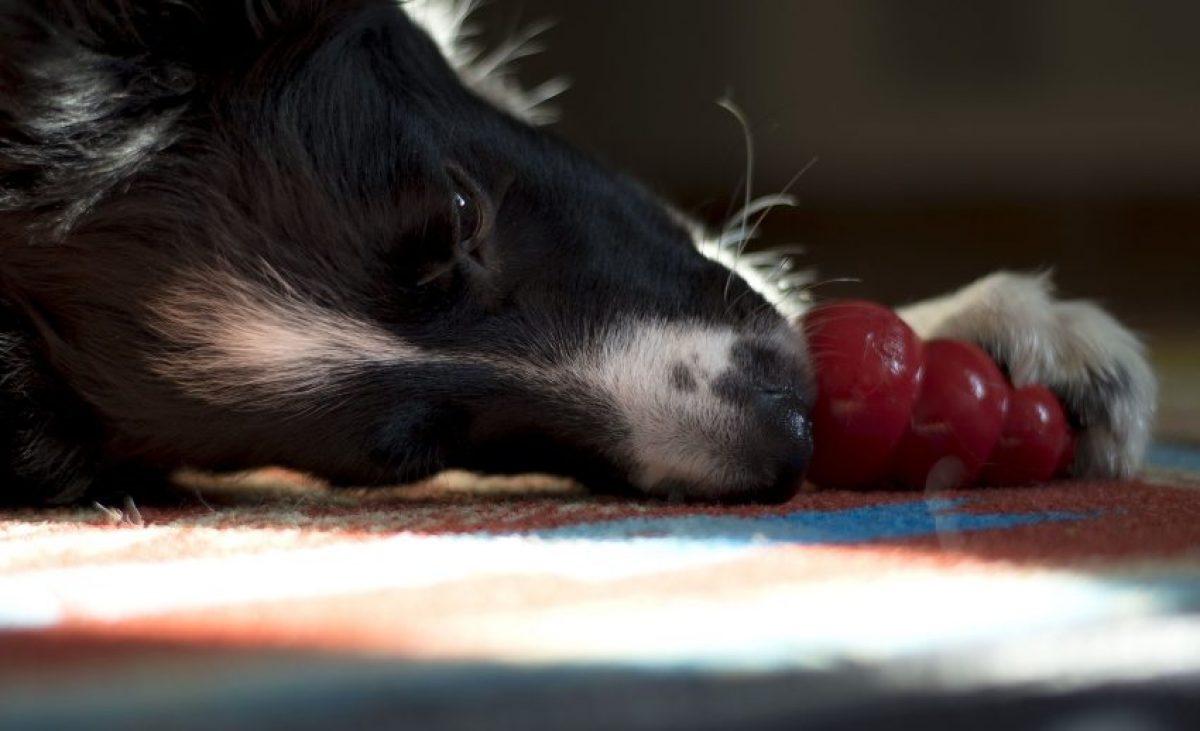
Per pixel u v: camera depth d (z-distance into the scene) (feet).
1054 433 4.66
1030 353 4.79
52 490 4.71
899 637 3.87
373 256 4.63
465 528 4.39
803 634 3.88
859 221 10.59
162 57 4.69
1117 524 4.29
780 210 10.59
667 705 3.69
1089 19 9.82
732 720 3.68
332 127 4.68
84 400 4.67
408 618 3.94
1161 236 9.86
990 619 3.90
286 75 4.69
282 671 3.82
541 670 3.82
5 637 3.92
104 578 4.13
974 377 4.62
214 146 4.67
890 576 4.04
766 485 4.56
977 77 10.18
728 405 4.59
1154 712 3.83
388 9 4.81
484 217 4.66
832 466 4.64
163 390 4.65
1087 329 4.82
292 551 4.25
